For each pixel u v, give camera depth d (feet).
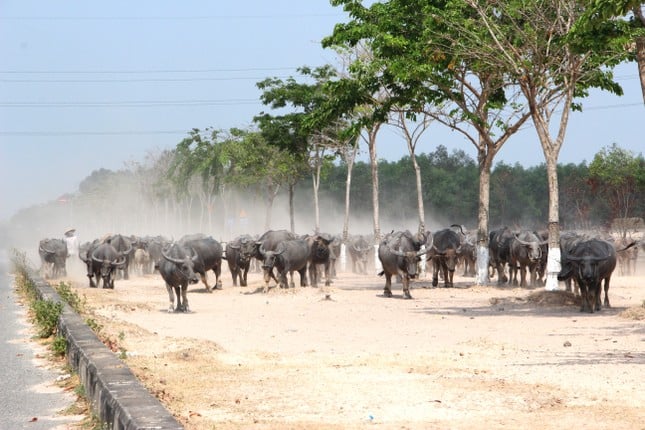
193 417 38.60
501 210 375.86
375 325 79.51
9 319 85.20
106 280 134.72
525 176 403.54
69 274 180.14
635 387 44.86
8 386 47.65
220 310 96.94
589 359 55.01
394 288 129.80
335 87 131.03
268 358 56.95
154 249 182.80
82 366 45.85
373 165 165.37
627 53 106.01
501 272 133.69
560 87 110.73
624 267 180.34
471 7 109.50
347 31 126.21
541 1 102.01
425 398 42.47
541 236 128.88
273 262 122.42
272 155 212.64
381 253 113.19
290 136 185.06
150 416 31.40
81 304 88.99
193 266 93.66
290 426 36.65
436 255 128.77
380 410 39.93
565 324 77.77
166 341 64.64
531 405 40.70
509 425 36.63
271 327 78.54
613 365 52.19
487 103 132.57
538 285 128.98
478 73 122.62
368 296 113.70
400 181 403.54
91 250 139.13
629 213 297.33
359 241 188.96
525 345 63.16
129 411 32.19
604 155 282.15
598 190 291.38
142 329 73.26
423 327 77.30
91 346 48.83
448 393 43.57
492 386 45.39
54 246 166.81
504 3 108.47
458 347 62.64
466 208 391.24
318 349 62.69
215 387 46.06
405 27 121.70
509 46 102.63
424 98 131.23
